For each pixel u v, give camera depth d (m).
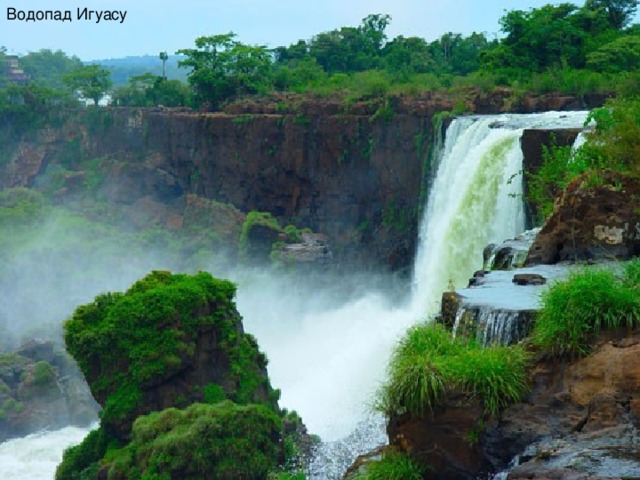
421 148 67.62
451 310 20.64
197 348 38.22
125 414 36.69
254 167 84.31
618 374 16.11
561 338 17.00
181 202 94.00
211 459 32.56
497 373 16.69
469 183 44.53
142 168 97.06
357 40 119.19
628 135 24.89
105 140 106.81
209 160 89.44
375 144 72.44
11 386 61.69
